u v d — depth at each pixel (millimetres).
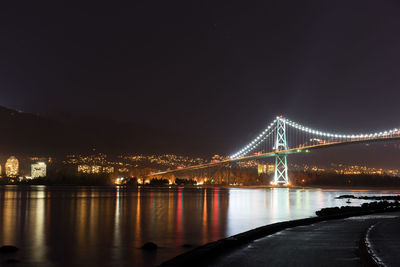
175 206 80562
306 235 24375
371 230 25203
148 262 21312
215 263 15547
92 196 128250
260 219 51531
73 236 34688
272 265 15094
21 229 40500
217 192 192875
